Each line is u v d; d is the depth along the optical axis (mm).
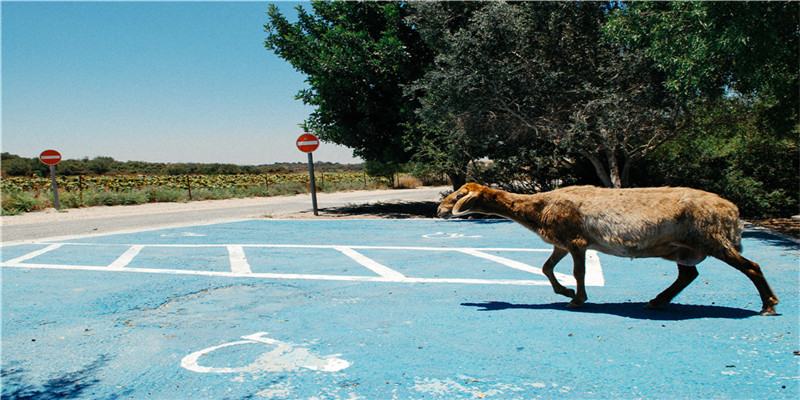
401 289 6363
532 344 4172
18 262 8742
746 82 10727
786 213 13727
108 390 3430
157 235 12047
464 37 13398
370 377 3555
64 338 4574
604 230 4918
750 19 8594
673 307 5238
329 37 16766
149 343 4398
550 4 13758
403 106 16797
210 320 5098
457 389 3326
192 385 3482
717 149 14992
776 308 5031
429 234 11508
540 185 15766
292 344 4297
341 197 28000
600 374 3521
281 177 44531
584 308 5293
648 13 11141
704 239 4609
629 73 13117
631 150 14320
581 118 12945
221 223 14516
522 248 9336
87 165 68250
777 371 3482
